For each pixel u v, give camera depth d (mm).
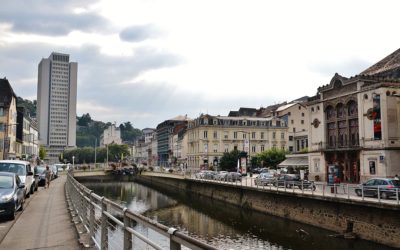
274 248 24406
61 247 9383
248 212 39688
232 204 45312
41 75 188750
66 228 12102
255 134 95438
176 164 116000
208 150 93250
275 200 35375
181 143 113688
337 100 45062
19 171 20641
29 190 22078
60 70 189875
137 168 82438
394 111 38469
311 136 50125
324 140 47094
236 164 80562
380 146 38125
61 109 188750
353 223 25203
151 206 48094
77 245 9594
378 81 41375
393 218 21891
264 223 33188
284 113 99188
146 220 4898
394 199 24922
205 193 56219
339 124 45188
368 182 27703
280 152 78562
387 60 49781
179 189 71188
